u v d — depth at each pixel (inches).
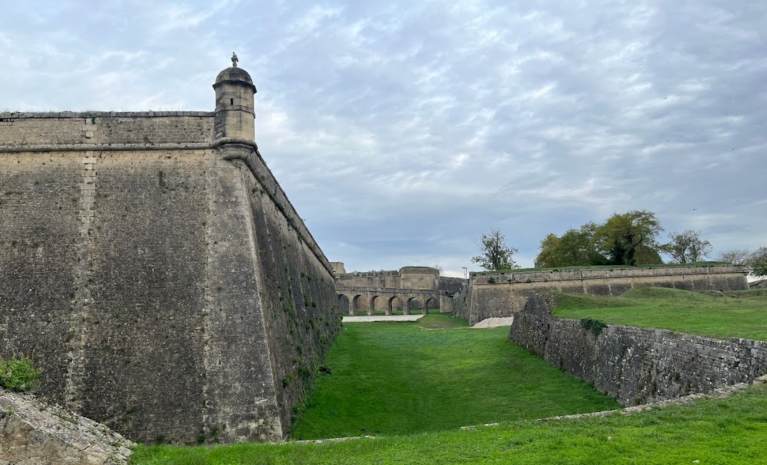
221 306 897.5
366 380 1354.6
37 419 544.7
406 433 946.7
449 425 999.0
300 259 1595.7
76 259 919.7
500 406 1101.1
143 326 879.1
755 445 464.1
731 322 952.3
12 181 966.4
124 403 826.8
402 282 4202.8
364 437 693.9
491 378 1354.6
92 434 579.2
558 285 2829.7
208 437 810.8
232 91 1007.0
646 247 3725.4
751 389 633.0
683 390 806.5
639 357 956.6
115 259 923.4
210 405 829.8
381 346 1963.6
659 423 569.3
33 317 878.4
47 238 932.6
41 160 978.7
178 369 851.4
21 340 863.1
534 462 476.7
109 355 857.5
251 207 1019.3
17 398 586.6
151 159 991.6
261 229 1077.8
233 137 983.6
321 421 984.3
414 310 3900.1
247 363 860.0
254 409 832.3
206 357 861.2
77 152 984.9
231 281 916.6
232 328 883.4
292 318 1176.8
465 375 1416.1
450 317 3134.8
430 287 4215.1
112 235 938.1
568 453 490.6
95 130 994.1
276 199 1294.3
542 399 1114.7
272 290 1052.5
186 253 933.2
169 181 978.7
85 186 965.2
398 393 1254.3
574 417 659.4
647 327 984.3
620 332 1049.5
